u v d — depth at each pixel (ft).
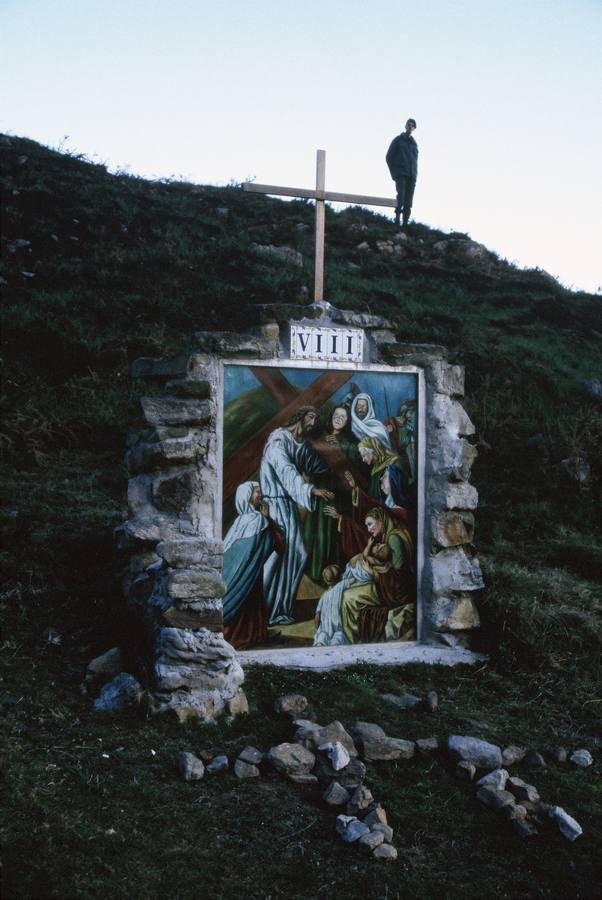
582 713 20.49
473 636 23.79
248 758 16.53
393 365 23.38
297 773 16.31
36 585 24.13
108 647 21.08
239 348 21.66
